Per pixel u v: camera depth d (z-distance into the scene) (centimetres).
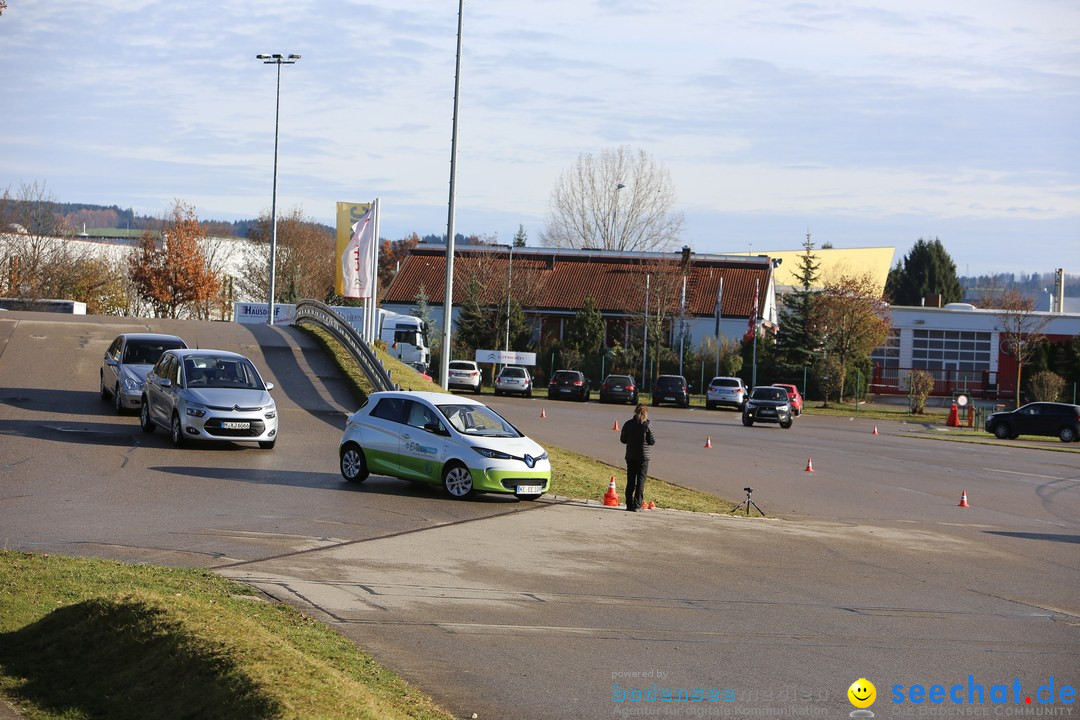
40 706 730
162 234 8369
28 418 2353
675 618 1059
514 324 6775
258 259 8794
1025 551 1673
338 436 2423
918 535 1778
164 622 811
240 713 666
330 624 945
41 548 1183
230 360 2259
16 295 6206
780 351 6525
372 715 679
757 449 3247
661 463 2720
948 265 11844
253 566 1160
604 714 760
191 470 1862
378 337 5453
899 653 977
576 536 1504
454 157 2920
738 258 7775
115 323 3878
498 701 775
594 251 7931
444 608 1036
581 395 5472
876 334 6681
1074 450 3881
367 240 3528
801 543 1593
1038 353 7019
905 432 4528
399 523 1498
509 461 1753
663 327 6800
